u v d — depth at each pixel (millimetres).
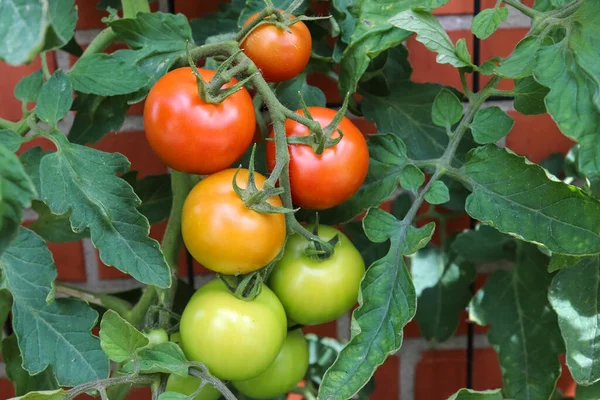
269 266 710
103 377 698
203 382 688
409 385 967
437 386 964
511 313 845
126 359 680
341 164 698
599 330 740
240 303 698
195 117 674
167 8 868
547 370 829
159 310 729
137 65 730
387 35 727
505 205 700
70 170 684
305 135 703
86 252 923
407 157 762
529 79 711
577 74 662
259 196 669
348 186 708
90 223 677
